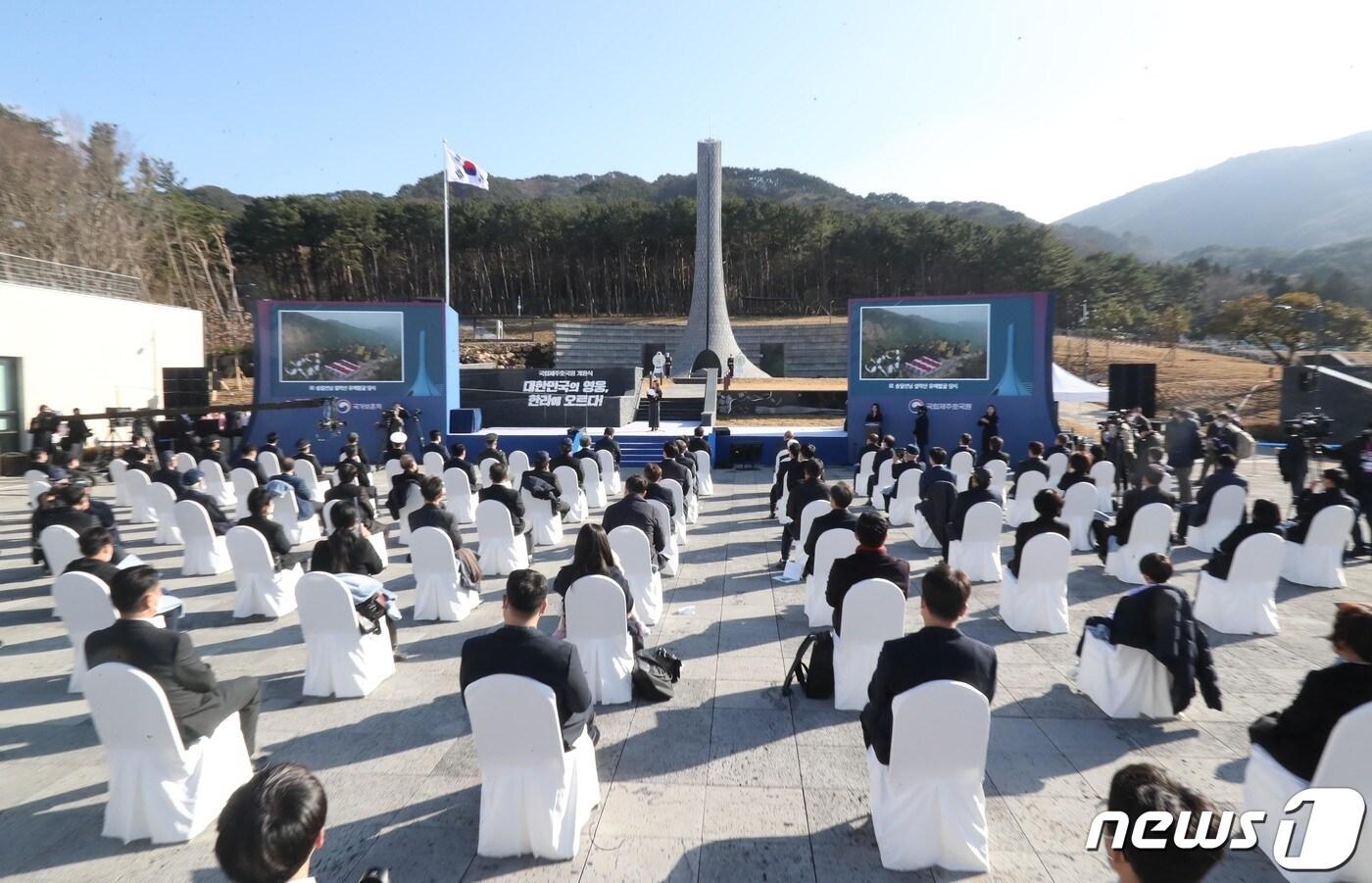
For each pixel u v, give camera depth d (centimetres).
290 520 1137
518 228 7769
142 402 2603
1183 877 181
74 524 896
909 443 1988
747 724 545
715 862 387
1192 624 523
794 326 4959
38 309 2212
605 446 1594
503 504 950
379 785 469
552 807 388
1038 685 606
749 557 1056
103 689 403
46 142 4069
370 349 2084
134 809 418
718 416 3084
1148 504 887
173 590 917
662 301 8275
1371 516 1028
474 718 382
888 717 389
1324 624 750
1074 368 5000
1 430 2116
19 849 412
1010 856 389
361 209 7119
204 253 5422
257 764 492
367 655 607
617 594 568
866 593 542
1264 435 3008
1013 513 1205
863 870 380
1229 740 514
